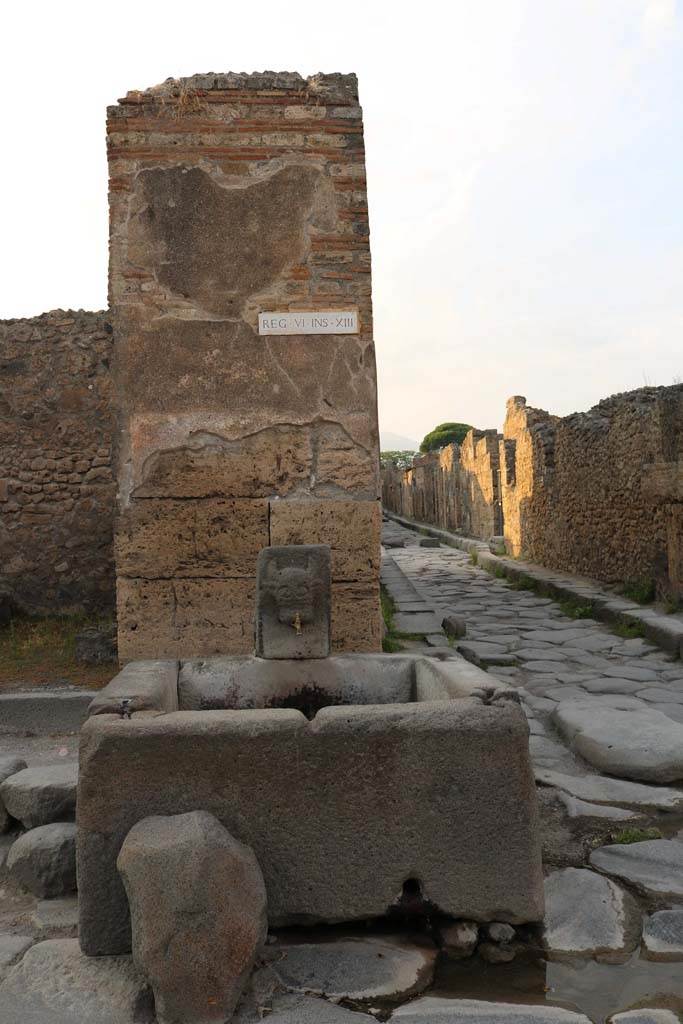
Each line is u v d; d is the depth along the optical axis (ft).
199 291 16.33
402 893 7.82
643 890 9.12
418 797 7.84
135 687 9.07
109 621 24.11
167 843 7.04
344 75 16.78
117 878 7.66
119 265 16.25
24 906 9.05
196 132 16.39
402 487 121.08
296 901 7.76
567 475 40.22
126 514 16.20
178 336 16.28
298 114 16.52
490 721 7.94
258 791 7.78
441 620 27.48
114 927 7.60
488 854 7.82
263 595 10.80
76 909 8.91
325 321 16.47
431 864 7.82
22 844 9.46
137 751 7.74
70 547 26.18
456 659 10.63
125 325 16.20
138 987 7.16
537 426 46.78
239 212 16.43
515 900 7.80
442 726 7.89
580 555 38.60
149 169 16.31
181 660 10.91
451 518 79.46
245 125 16.47
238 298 16.39
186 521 16.24
